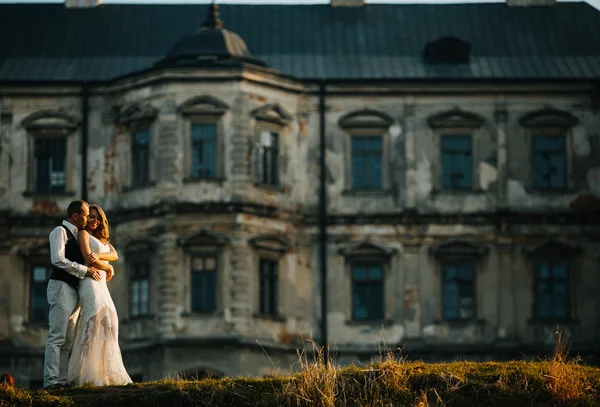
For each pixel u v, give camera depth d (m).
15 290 61.88
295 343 60.66
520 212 62.38
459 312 61.72
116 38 66.31
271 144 61.59
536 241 62.19
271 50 65.56
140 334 59.50
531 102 63.22
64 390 24.84
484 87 63.09
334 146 62.56
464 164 62.94
